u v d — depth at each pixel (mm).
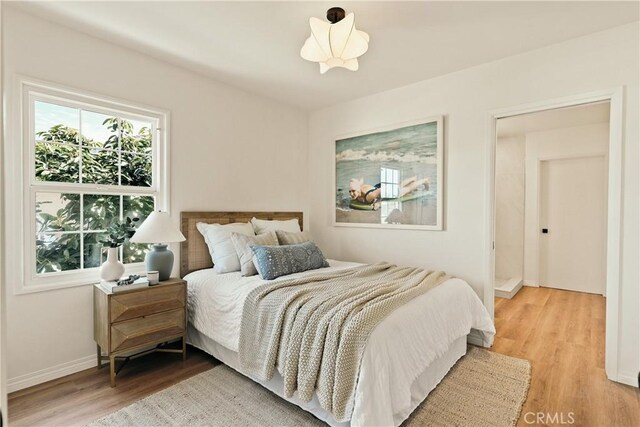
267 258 2602
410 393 1769
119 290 2232
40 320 2248
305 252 2883
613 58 2326
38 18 2240
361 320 1670
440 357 2150
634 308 2219
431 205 3229
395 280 2408
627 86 2271
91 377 2318
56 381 2260
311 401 1819
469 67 2984
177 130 3008
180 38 2520
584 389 2160
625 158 2266
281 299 2021
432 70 3055
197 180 3162
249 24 2322
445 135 3148
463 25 2309
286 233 3266
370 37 2463
